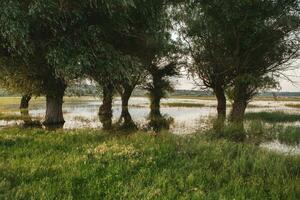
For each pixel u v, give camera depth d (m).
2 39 18.42
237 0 24.84
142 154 12.31
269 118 42.06
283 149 18.94
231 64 29.28
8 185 8.21
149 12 21.83
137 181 9.07
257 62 29.33
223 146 14.95
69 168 10.20
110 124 30.83
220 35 29.17
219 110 33.31
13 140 15.12
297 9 26.20
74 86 27.89
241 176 9.90
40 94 30.64
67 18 18.70
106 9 19.31
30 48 18.23
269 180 9.55
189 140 16.03
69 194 7.83
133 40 24.05
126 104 41.12
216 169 11.05
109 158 11.48
